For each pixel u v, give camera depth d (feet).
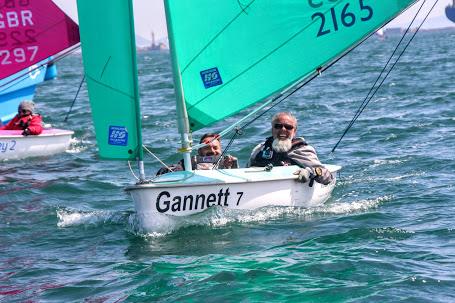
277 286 84.48
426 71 428.15
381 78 392.27
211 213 111.14
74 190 145.69
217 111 114.83
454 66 464.24
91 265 97.55
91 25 108.37
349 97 300.81
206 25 112.47
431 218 110.52
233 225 110.93
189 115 113.91
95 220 121.29
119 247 104.99
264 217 114.83
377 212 115.55
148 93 393.09
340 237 102.99
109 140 110.22
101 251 103.71
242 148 184.03
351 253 95.09
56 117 281.54
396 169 149.69
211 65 113.50
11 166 176.14
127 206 131.75
